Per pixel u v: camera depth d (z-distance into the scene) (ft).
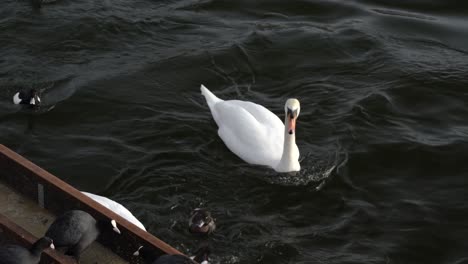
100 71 65.98
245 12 77.71
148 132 58.59
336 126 60.18
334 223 49.98
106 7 75.61
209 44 71.05
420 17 78.54
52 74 65.05
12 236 34.04
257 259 46.39
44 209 36.73
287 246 47.50
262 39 72.13
